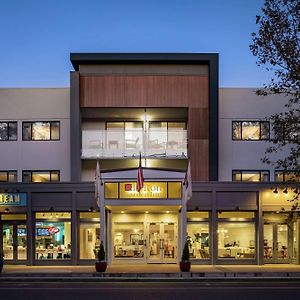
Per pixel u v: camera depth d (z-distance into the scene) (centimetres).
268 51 2011
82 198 2805
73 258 2777
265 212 2847
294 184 2717
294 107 3072
